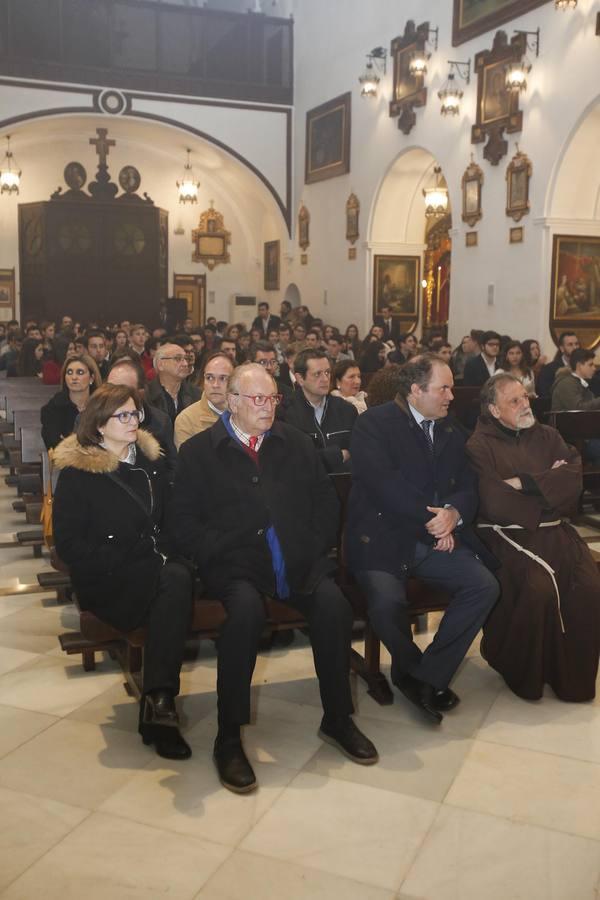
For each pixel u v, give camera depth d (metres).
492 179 11.84
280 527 3.34
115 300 18.92
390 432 3.74
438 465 3.76
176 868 2.52
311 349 4.94
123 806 2.83
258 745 3.24
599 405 7.04
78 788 2.93
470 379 9.13
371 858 2.57
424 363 3.67
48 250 18.33
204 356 6.56
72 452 3.35
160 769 3.06
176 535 3.37
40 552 5.64
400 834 2.69
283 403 5.35
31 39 15.97
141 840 2.65
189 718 3.45
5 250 19.02
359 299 15.58
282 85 17.67
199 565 3.37
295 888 2.44
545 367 9.08
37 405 7.64
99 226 18.62
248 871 2.51
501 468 3.86
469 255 12.45
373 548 3.65
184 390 5.60
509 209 11.41
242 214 20.45
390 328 14.80
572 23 10.16
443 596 3.71
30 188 19.00
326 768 3.08
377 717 3.48
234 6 21.28
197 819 2.76
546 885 2.46
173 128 17.05
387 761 3.13
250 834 2.68
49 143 18.89
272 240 19.72
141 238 18.98
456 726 3.40
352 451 3.76
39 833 2.68
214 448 3.41
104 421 3.37
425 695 3.44
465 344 10.73
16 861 2.54
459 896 2.41
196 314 20.53
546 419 7.69
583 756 3.18
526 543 3.76
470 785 2.97
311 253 17.42
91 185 18.48
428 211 14.31
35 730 3.33
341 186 16.08
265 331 15.41
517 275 11.43
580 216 10.88
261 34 17.44
